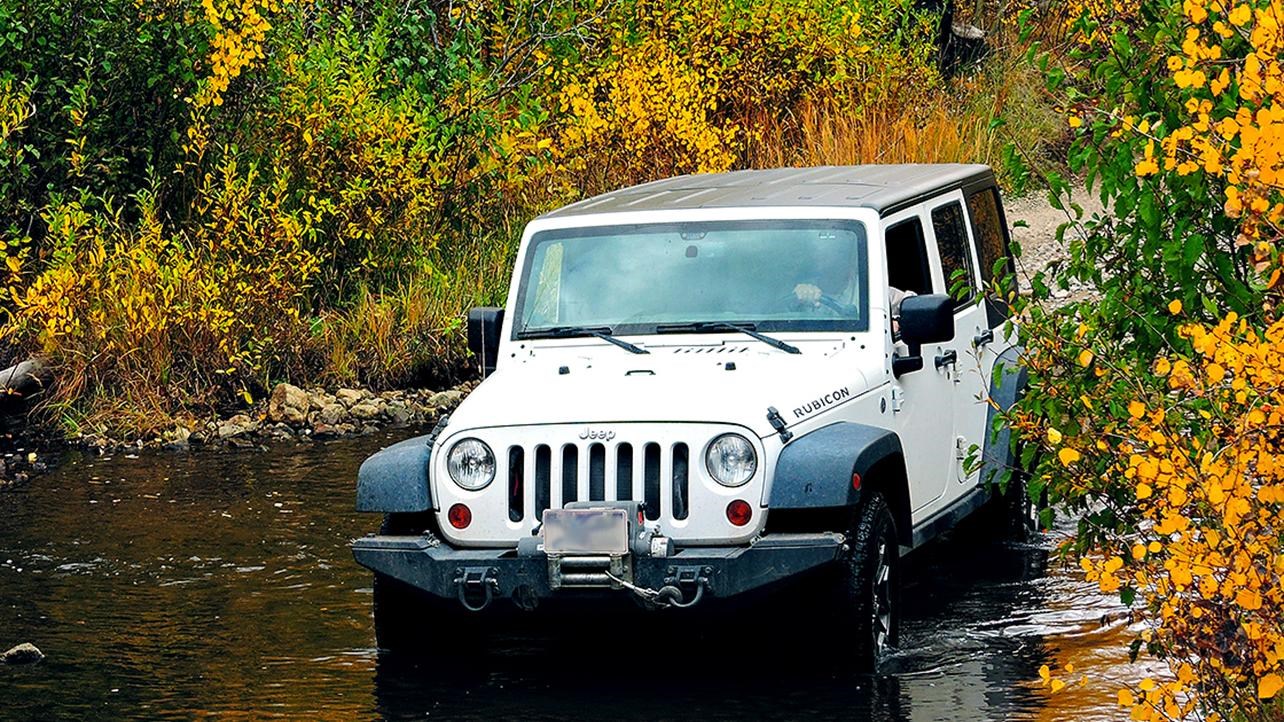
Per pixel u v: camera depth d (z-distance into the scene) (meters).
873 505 8.62
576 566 8.10
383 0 20.86
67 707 8.38
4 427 15.78
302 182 19.17
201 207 18.47
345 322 17.86
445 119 20.05
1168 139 6.40
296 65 19.47
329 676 8.74
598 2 23.25
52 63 18.38
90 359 16.25
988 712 7.81
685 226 9.61
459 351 17.94
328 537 11.85
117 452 15.12
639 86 21.66
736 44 24.77
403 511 8.55
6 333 16.27
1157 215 7.64
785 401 8.44
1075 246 8.12
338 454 14.88
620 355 9.23
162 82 18.77
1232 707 6.21
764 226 9.52
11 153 17.69
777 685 8.33
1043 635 9.08
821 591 8.38
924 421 9.69
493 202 20.44
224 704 8.34
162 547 11.65
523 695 8.34
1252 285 7.73
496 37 21.92
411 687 8.52
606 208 9.91
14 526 12.34
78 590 10.61
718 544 8.22
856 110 24.98
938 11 28.64
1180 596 6.20
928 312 8.89
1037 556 10.84
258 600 10.30
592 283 9.59
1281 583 5.65
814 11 25.02
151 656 9.21
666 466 8.24
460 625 9.16
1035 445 7.87
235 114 19.36
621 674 8.63
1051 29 28.44
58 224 16.69
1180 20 7.55
